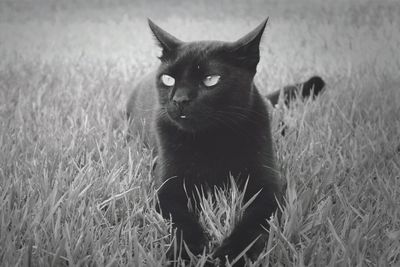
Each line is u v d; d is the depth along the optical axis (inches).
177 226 22.7
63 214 23.0
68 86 44.6
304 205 23.8
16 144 30.6
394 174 27.4
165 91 26.7
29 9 103.1
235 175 26.2
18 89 43.6
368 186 25.8
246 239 21.7
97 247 21.1
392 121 34.3
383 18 79.4
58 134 32.4
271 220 22.2
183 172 26.3
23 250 20.9
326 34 71.2
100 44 71.7
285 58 59.1
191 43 26.9
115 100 39.7
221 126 26.0
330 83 44.2
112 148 30.5
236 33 72.4
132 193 25.1
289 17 87.7
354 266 20.3
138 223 23.6
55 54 63.6
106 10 102.7
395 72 48.1
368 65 50.8
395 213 23.0
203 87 25.5
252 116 26.5
